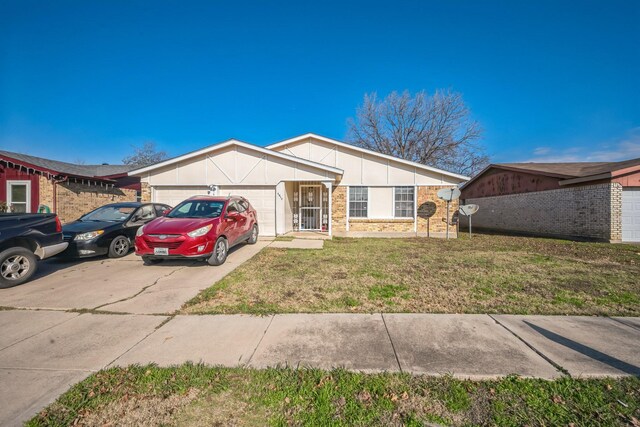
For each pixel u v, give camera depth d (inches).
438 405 96.1
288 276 251.6
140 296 201.5
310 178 478.9
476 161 1105.4
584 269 282.8
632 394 101.0
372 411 93.3
